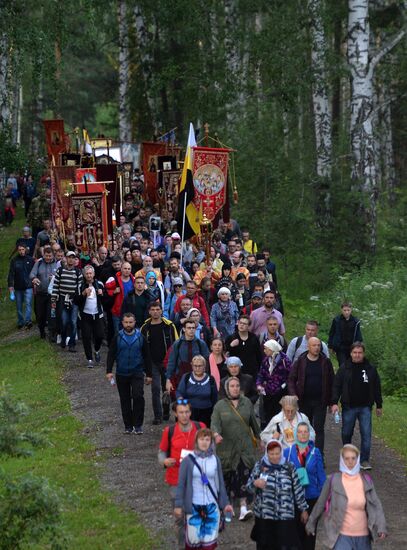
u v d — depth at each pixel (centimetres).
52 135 6681
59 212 5362
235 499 2405
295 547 2014
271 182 6738
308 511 2139
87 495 2617
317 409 2800
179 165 6369
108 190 5547
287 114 7438
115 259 4391
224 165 4831
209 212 4834
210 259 4762
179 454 2180
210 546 2025
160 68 9362
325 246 6738
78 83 13925
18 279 5138
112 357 3172
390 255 6650
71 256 4488
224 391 2578
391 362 4538
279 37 7169
